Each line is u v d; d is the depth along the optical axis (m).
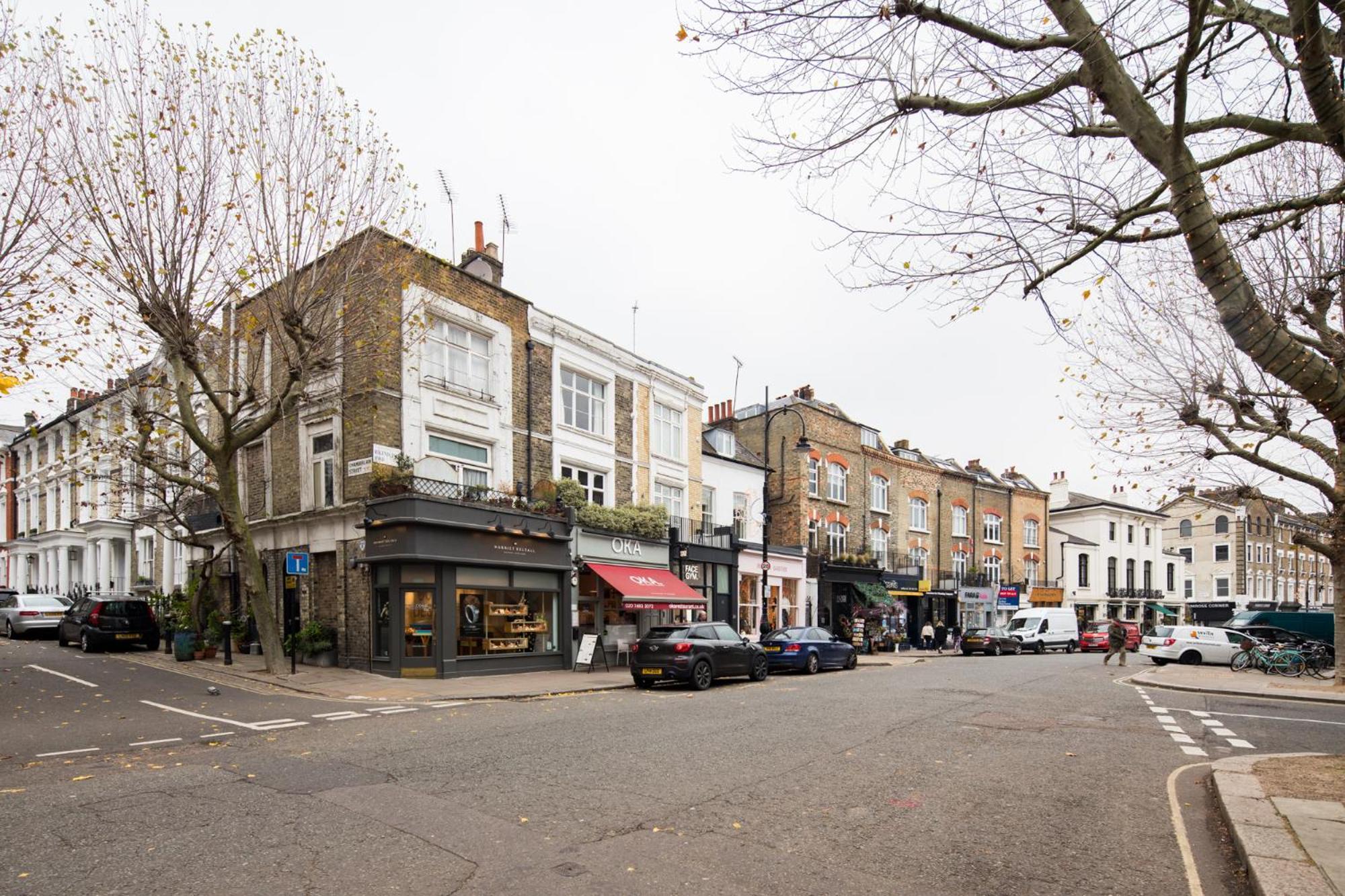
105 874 5.24
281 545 21.22
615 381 25.55
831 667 23.97
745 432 37.00
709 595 28.55
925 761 9.15
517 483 21.23
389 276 17.17
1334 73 5.29
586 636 20.70
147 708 13.04
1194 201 5.62
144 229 14.17
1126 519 57.34
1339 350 8.51
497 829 6.22
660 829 6.31
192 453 24.50
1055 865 5.68
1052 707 14.32
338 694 15.07
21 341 12.50
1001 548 48.78
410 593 17.73
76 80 13.20
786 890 5.09
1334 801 6.93
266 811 6.70
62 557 36.22
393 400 18.67
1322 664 25.17
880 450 40.41
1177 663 26.81
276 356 20.81
